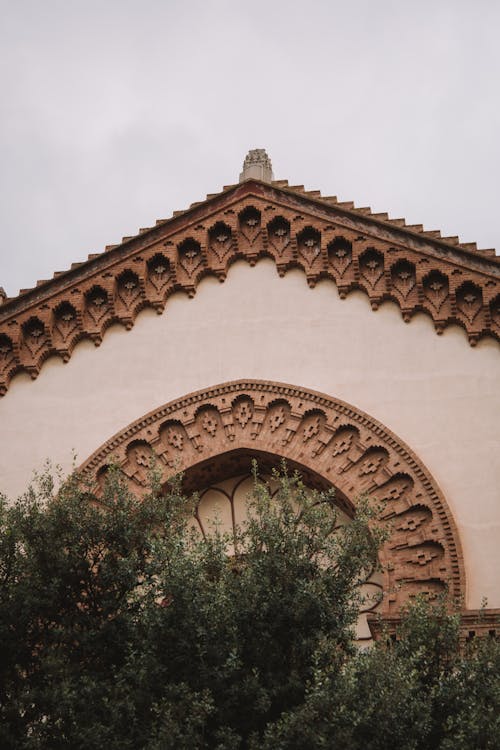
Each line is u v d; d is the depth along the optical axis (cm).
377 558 2727
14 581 2353
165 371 3123
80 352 3186
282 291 3164
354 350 3052
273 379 3059
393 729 2062
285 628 2281
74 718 2162
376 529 2464
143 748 2069
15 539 2394
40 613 2325
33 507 2450
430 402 2947
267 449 2973
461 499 2814
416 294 3056
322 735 2027
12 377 3184
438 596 2633
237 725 2181
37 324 3216
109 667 2291
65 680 2192
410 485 2852
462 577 2708
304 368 3058
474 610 2630
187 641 2220
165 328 3177
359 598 2378
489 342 2989
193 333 3156
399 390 2977
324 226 3175
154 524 2494
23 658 2312
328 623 2284
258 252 3209
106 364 3159
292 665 2247
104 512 2575
